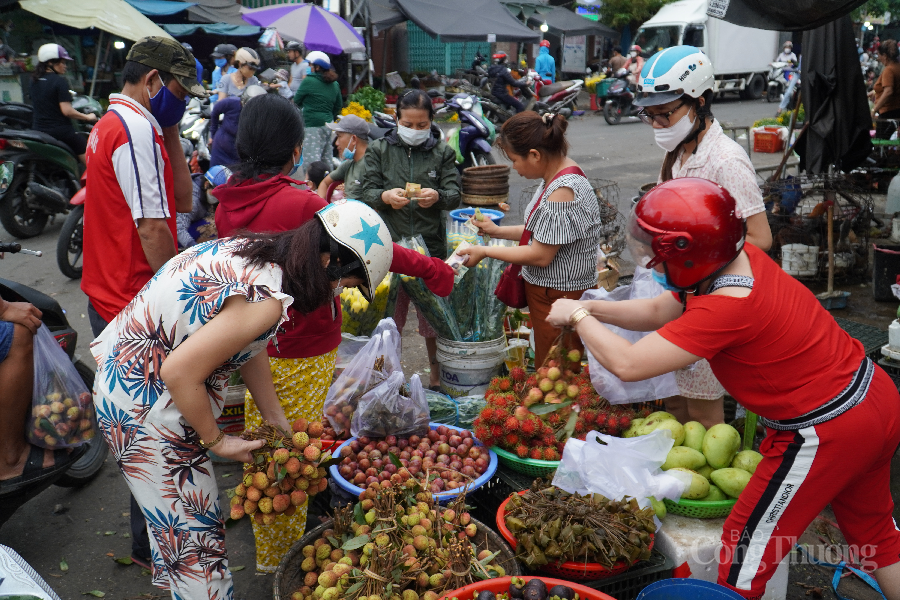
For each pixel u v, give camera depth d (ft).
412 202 13.44
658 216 6.50
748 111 62.08
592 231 10.73
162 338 6.47
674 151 10.32
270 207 8.41
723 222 6.39
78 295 20.27
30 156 24.21
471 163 31.60
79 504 11.29
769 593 8.66
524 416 9.89
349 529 8.41
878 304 18.62
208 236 17.26
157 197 8.58
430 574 7.76
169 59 8.89
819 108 19.21
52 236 25.53
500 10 61.82
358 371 10.82
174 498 6.88
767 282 6.68
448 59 74.95
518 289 11.58
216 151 24.53
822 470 6.76
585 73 84.74
